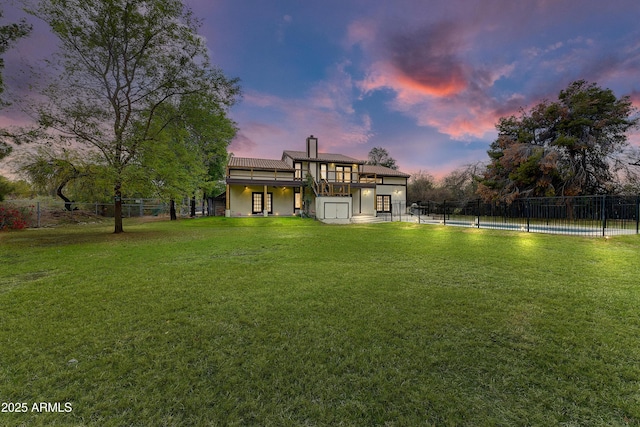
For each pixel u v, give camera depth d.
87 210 21.38
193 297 3.62
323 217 19.33
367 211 25.23
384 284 4.18
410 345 2.38
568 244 8.22
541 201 17.25
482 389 1.82
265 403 1.70
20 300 3.49
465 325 2.77
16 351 2.28
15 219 13.41
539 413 1.60
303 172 23.62
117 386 1.86
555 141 17.97
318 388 1.83
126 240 9.23
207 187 19.50
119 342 2.44
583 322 2.82
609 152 17.44
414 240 9.23
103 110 10.62
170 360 2.16
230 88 12.18
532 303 3.37
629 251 6.99
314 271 5.00
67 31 9.60
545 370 2.02
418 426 1.52
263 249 7.41
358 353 2.25
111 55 10.77
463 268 5.22
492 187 21.31
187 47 11.14
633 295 3.64
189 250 7.23
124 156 10.48
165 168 11.23
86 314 3.06
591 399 1.71
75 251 7.08
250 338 2.52
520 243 8.50
